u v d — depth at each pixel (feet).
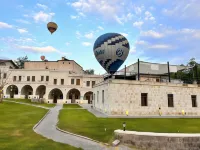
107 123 63.10
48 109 113.29
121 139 40.60
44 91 204.74
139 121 68.80
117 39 98.07
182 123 66.85
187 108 94.84
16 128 53.21
